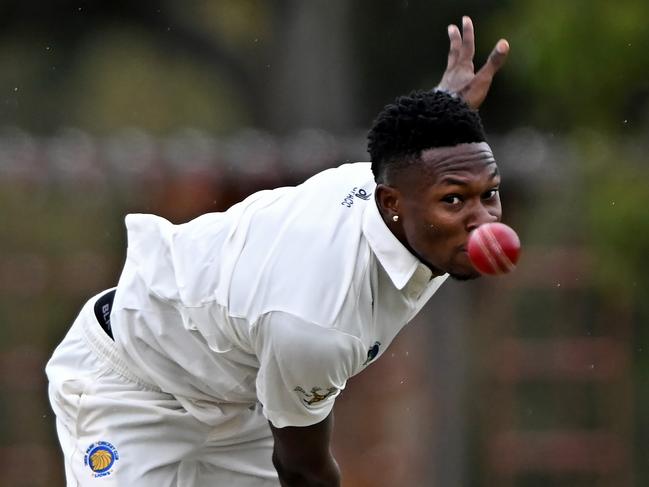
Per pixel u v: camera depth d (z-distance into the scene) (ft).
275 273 56.54
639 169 136.98
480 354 136.26
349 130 189.16
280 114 195.11
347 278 55.72
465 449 135.74
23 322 129.29
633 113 145.59
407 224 54.39
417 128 53.26
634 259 135.33
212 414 64.23
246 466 68.85
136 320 62.34
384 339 58.18
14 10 198.49
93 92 209.15
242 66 199.00
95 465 63.72
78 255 129.18
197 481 68.74
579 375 136.77
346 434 131.75
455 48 62.44
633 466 137.80
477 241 52.13
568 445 136.67
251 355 60.29
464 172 52.90
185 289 59.88
